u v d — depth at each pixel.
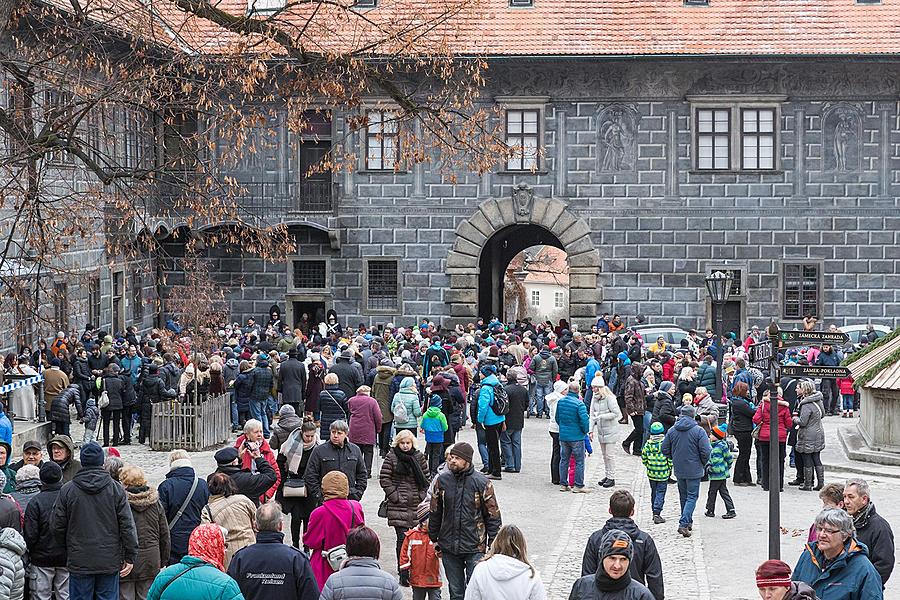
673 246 48.69
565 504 24.81
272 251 25.92
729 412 31.09
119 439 30.92
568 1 48.94
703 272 48.59
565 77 48.44
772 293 48.47
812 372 16.70
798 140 48.12
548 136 48.66
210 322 38.19
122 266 43.56
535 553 20.77
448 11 26.14
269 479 17.36
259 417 32.00
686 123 48.38
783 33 47.53
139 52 23.89
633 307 48.91
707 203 48.50
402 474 18.22
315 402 33.16
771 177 48.28
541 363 37.09
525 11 48.72
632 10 48.69
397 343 40.75
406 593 18.06
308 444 19.05
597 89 48.44
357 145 49.06
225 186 29.47
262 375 31.91
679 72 48.19
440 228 49.25
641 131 48.50
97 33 27.61
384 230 49.41
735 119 48.22
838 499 13.24
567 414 25.95
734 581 18.97
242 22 22.84
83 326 40.25
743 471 26.62
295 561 12.55
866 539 12.61
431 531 15.76
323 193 49.56
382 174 49.25
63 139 21.77
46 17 25.91
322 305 50.00
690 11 48.47
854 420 36.25
